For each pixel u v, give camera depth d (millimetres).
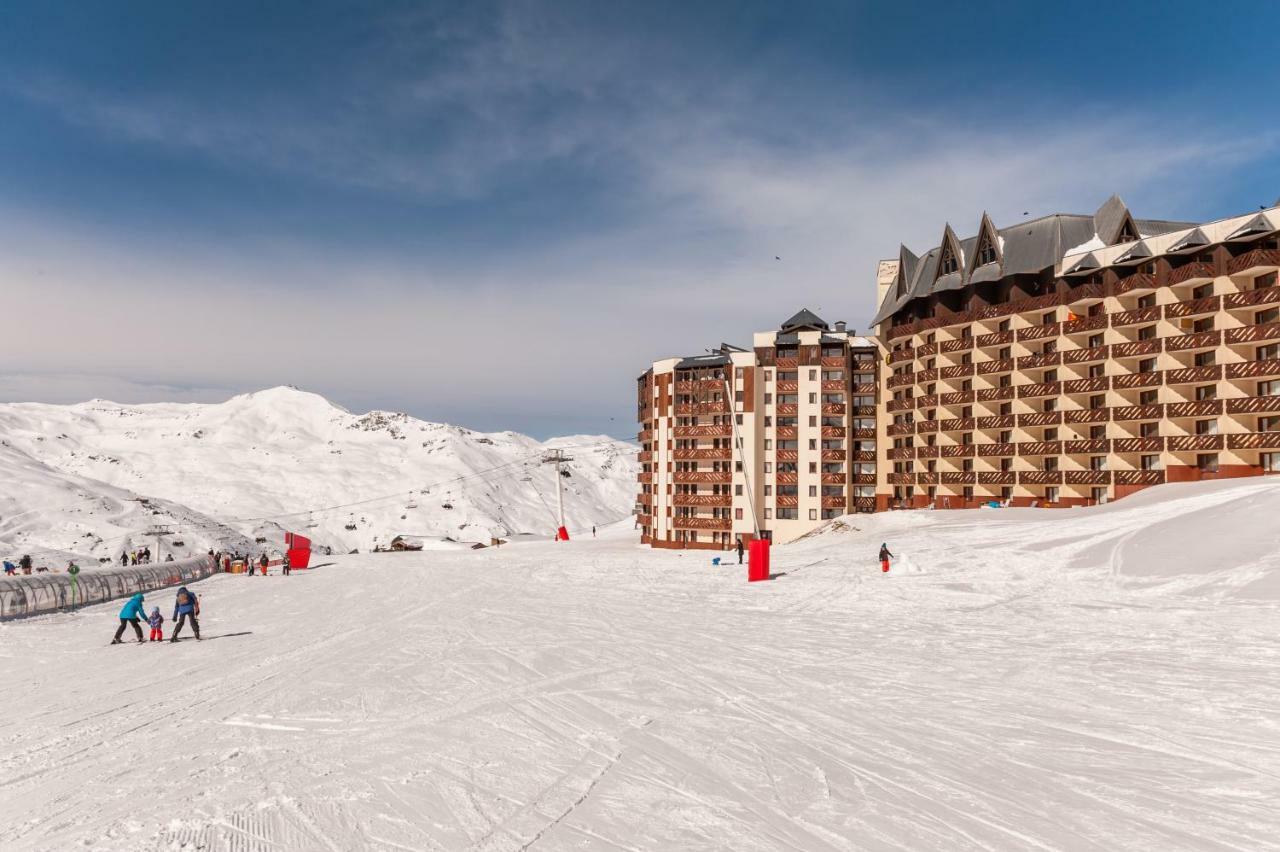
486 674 18844
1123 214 65812
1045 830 8477
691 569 52688
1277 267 53156
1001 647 20562
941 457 74062
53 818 9703
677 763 11266
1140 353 59875
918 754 11500
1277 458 52812
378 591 48625
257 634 29250
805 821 8883
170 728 14562
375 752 12188
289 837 8648
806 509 83500
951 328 75062
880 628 24922
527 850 8125
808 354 85250
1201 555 31172
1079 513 51938
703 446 88500
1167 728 12414
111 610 41500
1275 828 8375
